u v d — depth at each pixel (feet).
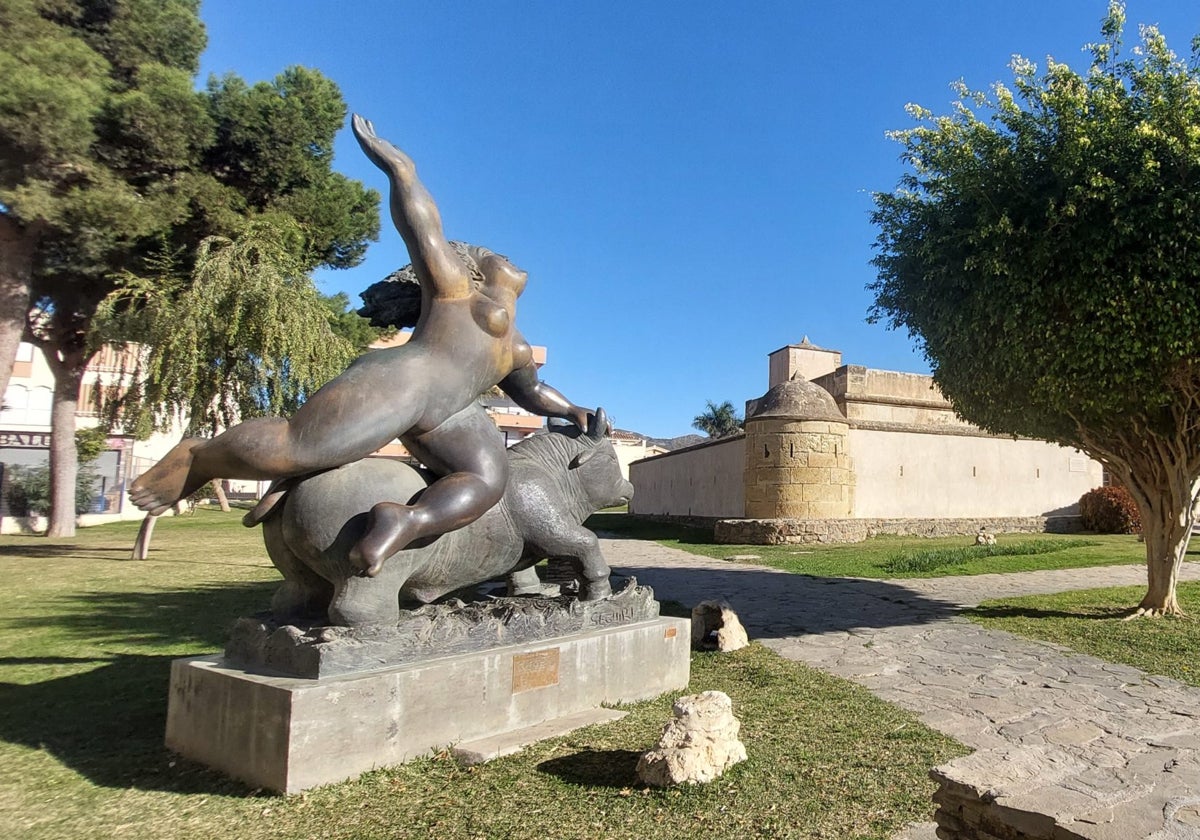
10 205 46.88
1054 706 17.16
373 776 11.84
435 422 13.83
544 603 16.05
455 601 15.52
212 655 14.02
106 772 12.44
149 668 20.25
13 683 18.57
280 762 11.20
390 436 13.12
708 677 19.93
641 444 195.11
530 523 15.69
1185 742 14.51
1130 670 20.80
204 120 52.85
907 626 27.43
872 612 30.45
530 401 16.71
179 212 51.93
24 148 45.50
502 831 10.32
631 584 17.98
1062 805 8.28
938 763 13.19
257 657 13.05
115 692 17.60
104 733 14.49
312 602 14.07
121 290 47.42
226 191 55.57
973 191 26.30
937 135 28.58
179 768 12.48
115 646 23.30
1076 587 36.88
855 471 70.23
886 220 31.76
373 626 12.68
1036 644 24.26
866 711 16.58
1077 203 24.04
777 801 11.40
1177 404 26.68
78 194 46.68
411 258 14.23
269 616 14.26
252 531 79.36
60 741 14.03
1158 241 23.07
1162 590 28.89
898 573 42.75
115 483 99.60
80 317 63.46
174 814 10.79
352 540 12.76
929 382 85.40
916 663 21.66
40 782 12.05
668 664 17.90
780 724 15.52
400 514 12.57
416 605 14.85
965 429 75.97
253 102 56.24
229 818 10.63
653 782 11.83
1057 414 28.86
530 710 14.46
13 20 47.29
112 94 51.52
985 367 28.09
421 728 12.69
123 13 55.72
